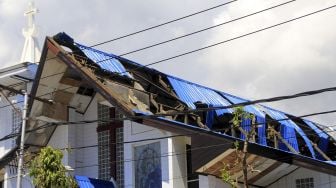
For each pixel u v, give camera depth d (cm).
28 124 3228
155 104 3045
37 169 2666
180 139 3077
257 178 3219
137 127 3206
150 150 3130
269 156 2984
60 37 3092
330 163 2992
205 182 2941
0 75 3669
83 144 3444
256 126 2855
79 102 3406
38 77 3145
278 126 3412
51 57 3086
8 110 3781
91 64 3097
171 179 2989
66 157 3347
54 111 3303
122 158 3275
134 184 3142
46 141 3397
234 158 2836
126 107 2886
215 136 2833
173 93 3200
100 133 3400
